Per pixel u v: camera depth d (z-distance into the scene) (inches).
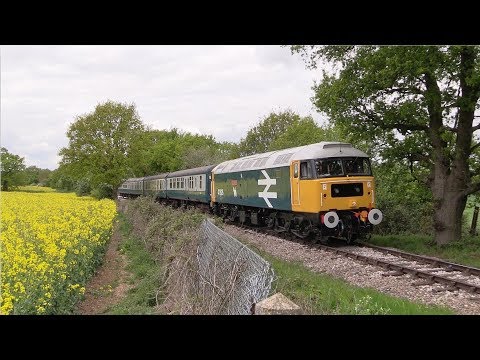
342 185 619.2
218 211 1109.1
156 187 1662.2
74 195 2292.1
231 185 961.5
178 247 442.3
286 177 688.4
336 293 346.6
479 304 346.6
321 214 615.2
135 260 596.1
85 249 494.0
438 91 602.9
